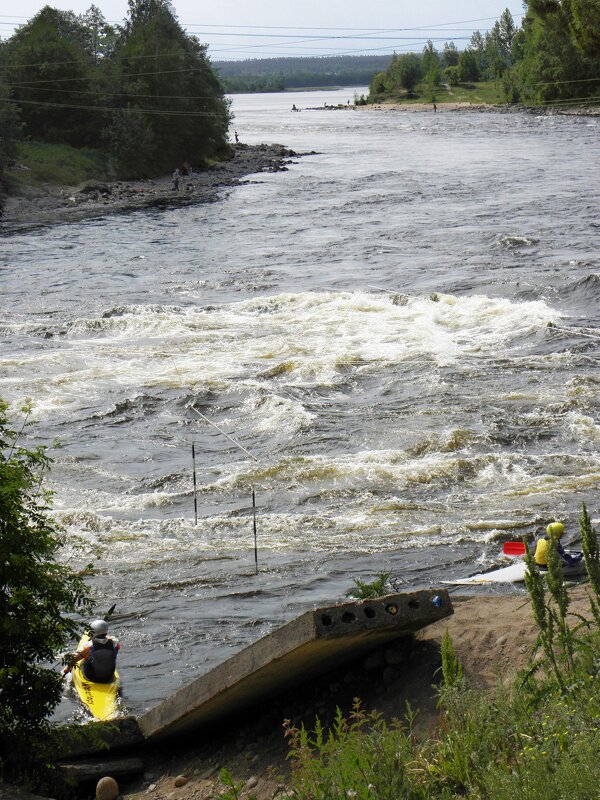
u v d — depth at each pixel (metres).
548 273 33.84
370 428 19.73
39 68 80.50
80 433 20.20
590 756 5.39
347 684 8.59
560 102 142.00
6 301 33.66
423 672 8.22
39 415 21.31
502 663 8.09
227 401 22.02
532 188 58.97
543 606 7.07
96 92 80.19
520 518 14.88
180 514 15.92
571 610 9.05
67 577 8.07
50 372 24.64
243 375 23.88
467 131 116.12
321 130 134.25
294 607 12.22
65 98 80.56
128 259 41.78
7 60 81.81
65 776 7.77
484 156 82.81
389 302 30.72
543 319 27.62
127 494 16.84
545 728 6.10
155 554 14.15
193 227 51.31
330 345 26.39
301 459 18.00
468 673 8.02
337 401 21.88
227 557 13.94
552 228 43.75
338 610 7.57
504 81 164.25
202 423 20.72
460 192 59.22
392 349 25.73
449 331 27.50
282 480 17.17
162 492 16.89
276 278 36.25
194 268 39.06
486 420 19.78
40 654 7.55
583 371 23.03
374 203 56.69
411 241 42.84
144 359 25.67
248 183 73.31
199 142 87.31
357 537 14.52
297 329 28.25
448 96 197.38
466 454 18.05
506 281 32.81
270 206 58.56
